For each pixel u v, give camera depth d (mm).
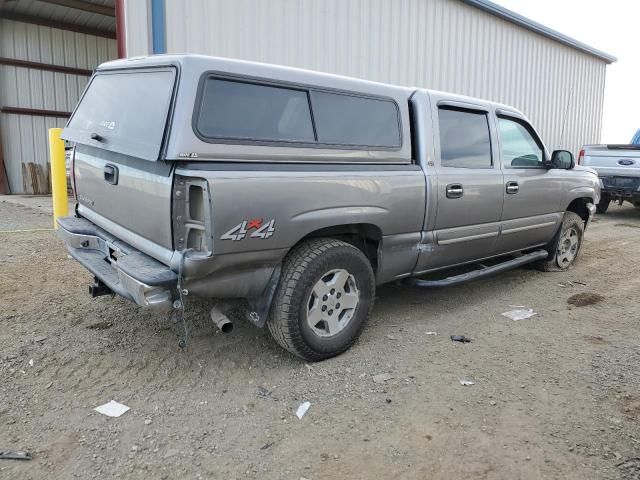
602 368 3709
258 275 3283
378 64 10938
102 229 3920
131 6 7477
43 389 3229
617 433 2914
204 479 2479
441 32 12281
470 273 4875
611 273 6387
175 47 7902
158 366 3578
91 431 2818
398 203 3961
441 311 4859
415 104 4281
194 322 4340
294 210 3289
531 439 2848
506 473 2566
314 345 3562
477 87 13609
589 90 18062
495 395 3311
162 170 3023
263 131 3260
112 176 3529
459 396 3289
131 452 2656
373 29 10695
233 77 3158
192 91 2973
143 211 3215
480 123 4836
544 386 3439
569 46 16484
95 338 3975
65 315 4410
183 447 2713
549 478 2533
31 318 4320
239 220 3020
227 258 3049
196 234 3018
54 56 16531
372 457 2672
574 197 6098
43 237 7348
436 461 2652
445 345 4070
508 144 5184
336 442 2791
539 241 5840
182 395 3223
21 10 15453
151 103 3172
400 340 4133
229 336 4082
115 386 3303
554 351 4000
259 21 8797
